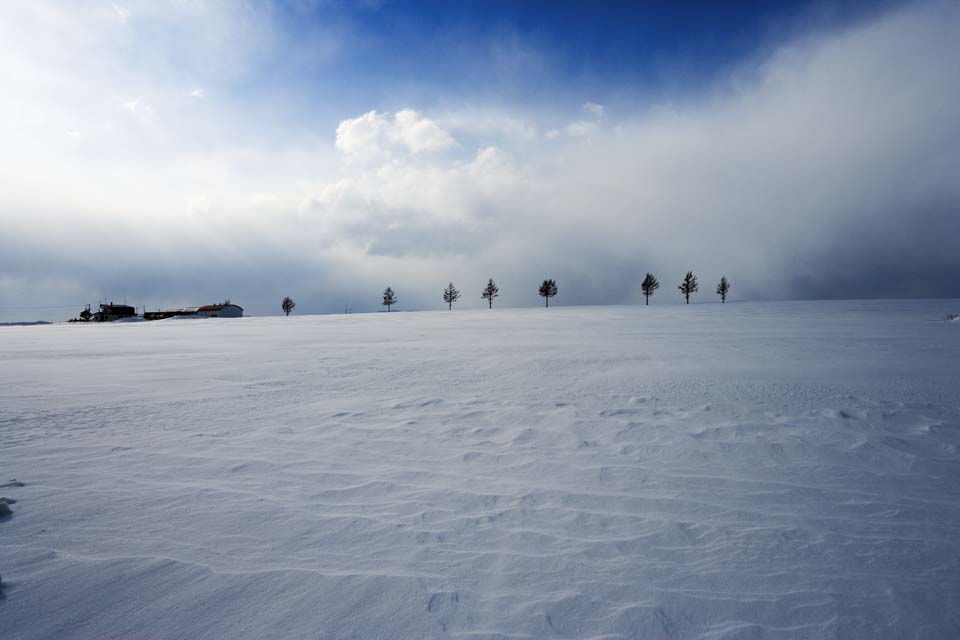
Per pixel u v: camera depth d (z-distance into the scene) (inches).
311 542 118.7
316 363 462.9
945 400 258.5
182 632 86.6
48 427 231.1
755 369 364.5
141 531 124.7
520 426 226.1
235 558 111.1
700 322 965.2
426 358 488.4
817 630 85.7
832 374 337.7
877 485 152.5
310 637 84.7
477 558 110.5
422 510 137.5
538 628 86.7
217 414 256.8
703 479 159.0
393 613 90.9
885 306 1405.0
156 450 195.2
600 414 243.6
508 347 571.2
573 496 146.6
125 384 352.5
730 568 105.4
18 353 611.5
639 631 86.0
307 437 213.2
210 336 897.5
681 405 257.1
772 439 198.5
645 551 113.2
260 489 153.9
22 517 132.6
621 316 1285.7
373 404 277.7
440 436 213.0
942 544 115.4
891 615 89.3
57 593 97.0
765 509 135.9
